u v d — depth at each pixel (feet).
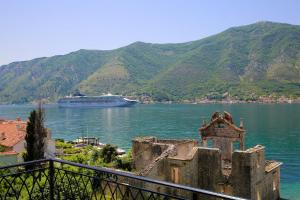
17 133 266.98
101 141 475.72
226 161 183.52
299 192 228.43
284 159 335.47
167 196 32.99
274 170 185.37
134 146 195.83
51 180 44.75
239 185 156.66
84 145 384.47
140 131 574.15
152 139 201.57
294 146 402.31
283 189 236.43
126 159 223.71
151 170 151.53
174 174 160.35
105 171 36.81
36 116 180.86
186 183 158.61
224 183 160.45
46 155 210.18
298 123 630.33
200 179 166.91
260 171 165.78
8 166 40.70
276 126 592.19
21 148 249.75
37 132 179.11
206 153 165.48
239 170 156.97
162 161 159.84
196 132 537.24
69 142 410.31
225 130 184.85
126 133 555.69
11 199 63.67
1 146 250.57
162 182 31.32
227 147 184.65
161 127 620.90
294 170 291.38
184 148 182.91
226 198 26.84
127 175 34.30
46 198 65.05
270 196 178.50
